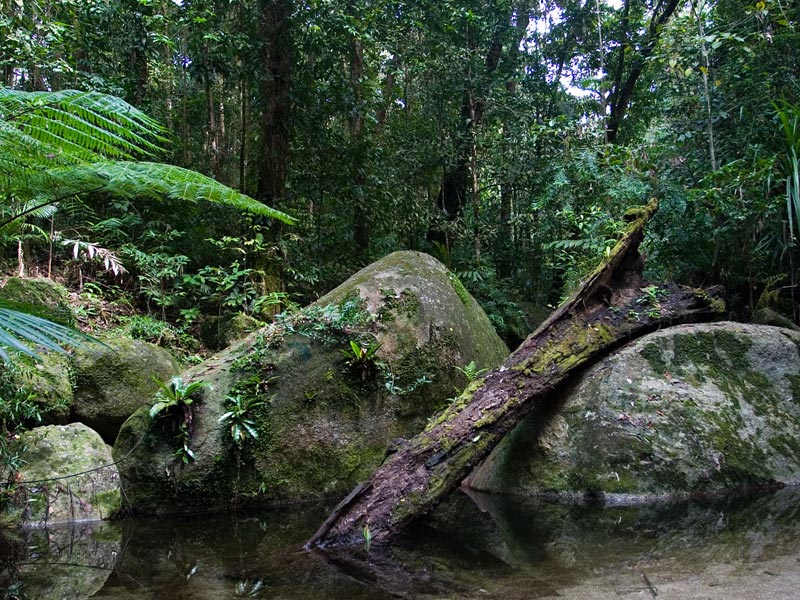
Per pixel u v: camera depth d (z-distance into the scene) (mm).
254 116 8891
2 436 3281
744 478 3170
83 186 2016
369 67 9703
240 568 2225
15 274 5391
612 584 1794
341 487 3689
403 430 3984
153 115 7445
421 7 8977
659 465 3227
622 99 10281
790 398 3480
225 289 6355
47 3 6539
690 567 1912
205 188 2055
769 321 4992
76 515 3172
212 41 7574
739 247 5730
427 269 4859
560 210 7520
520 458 3547
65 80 6613
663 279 5914
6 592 1980
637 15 9766
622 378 3512
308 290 7844
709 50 5898
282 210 7469
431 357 4285
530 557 2197
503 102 9867
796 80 5504
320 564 2244
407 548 2436
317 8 7512
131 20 7207
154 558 2418
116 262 5703
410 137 9906
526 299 10445
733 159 5816
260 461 3574
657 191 5809
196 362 5617
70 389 4023
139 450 3494
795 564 1870
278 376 3830
